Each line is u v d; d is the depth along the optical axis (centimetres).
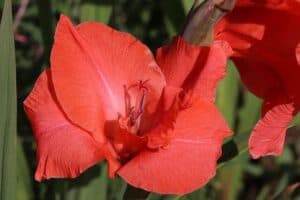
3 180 67
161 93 65
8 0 65
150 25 101
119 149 65
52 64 63
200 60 64
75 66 64
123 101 65
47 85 63
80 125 64
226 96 87
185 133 63
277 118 66
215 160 62
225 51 65
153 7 101
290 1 66
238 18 67
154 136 63
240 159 81
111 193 85
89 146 63
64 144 63
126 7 101
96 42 65
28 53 96
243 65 69
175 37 65
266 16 67
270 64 68
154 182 62
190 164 62
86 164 63
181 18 83
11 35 65
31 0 98
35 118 63
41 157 63
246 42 68
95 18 77
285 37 67
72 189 77
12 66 65
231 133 63
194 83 63
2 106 66
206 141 62
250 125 89
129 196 67
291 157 102
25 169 82
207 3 63
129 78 65
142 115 66
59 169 63
